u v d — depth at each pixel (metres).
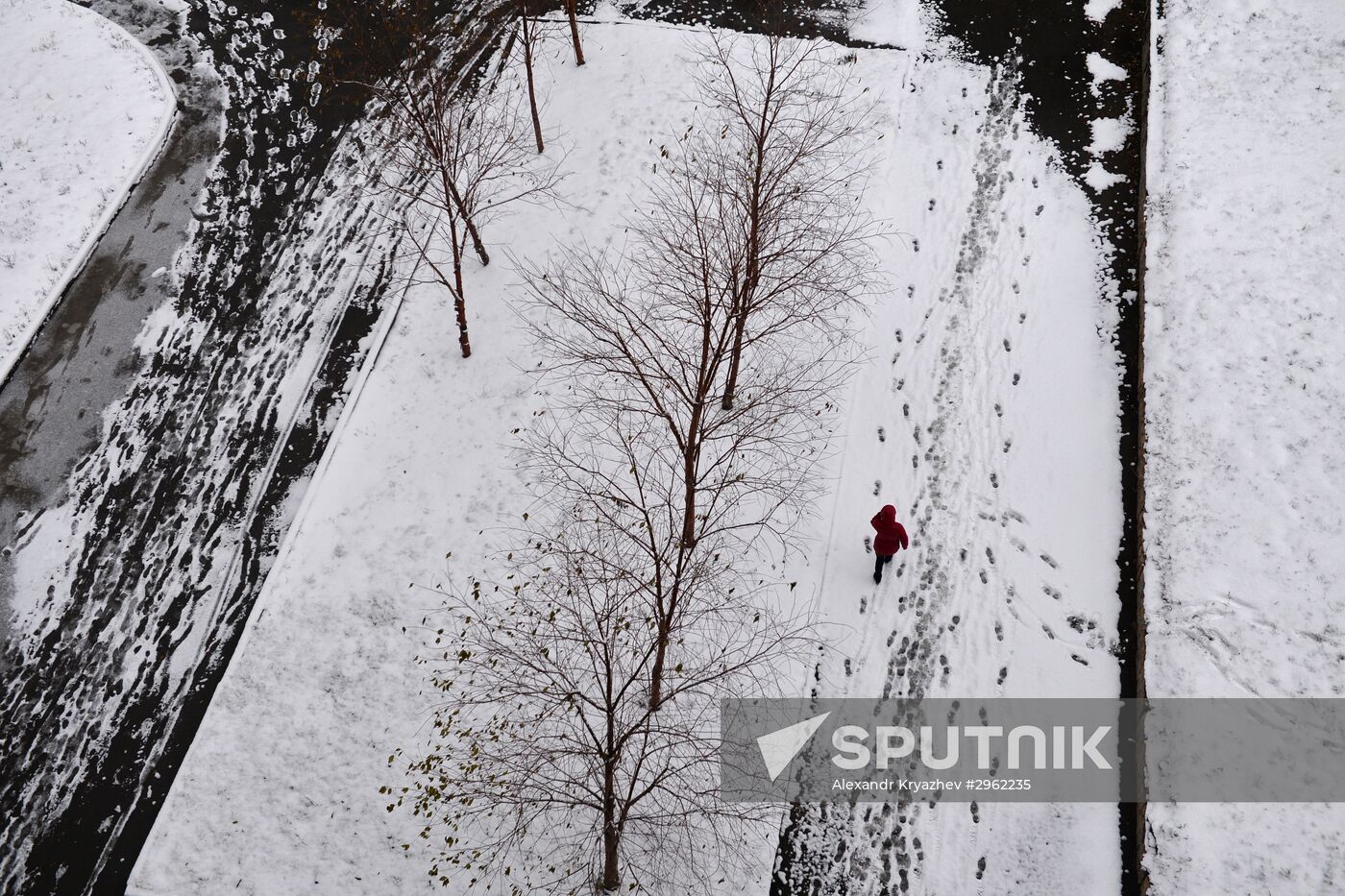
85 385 19.41
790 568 16.06
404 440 17.95
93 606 17.17
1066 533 15.93
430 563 16.64
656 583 13.94
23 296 20.30
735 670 14.00
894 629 15.62
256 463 18.33
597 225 19.61
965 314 18.22
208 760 15.38
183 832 14.89
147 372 19.47
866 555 16.20
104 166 22.03
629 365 17.25
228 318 19.98
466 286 19.55
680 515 16.22
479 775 14.66
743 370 17.39
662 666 14.23
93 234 21.12
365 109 22.30
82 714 16.23
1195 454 15.80
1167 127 19.25
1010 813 14.04
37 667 16.69
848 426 17.31
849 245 18.77
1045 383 17.28
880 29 21.88
